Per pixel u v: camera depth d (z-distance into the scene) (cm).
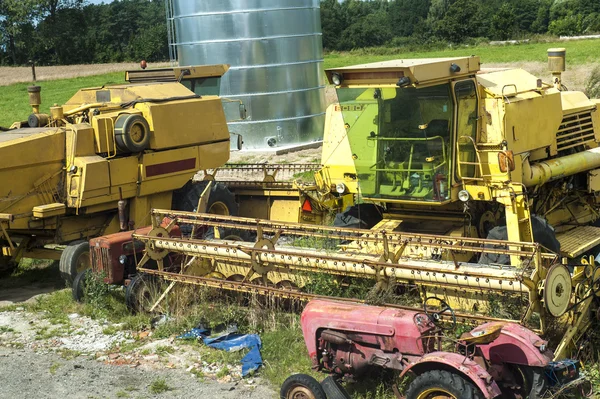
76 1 9375
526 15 9169
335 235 902
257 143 2236
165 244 944
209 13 2175
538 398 618
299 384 655
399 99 969
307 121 2291
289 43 2214
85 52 9181
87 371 795
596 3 8825
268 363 782
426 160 968
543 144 1055
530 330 652
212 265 962
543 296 672
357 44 8444
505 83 1047
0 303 1055
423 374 589
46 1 9050
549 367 624
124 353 843
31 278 1177
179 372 784
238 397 717
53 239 1145
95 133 1120
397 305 752
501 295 753
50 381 771
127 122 1122
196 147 1246
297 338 834
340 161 1148
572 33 7306
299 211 1267
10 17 8988
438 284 771
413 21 10544
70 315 975
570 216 1180
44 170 1091
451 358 586
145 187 1170
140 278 940
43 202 1091
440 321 719
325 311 698
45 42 9012
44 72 6775
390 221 1078
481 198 976
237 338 852
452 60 949
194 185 1277
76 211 1103
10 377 784
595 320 762
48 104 4028
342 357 683
